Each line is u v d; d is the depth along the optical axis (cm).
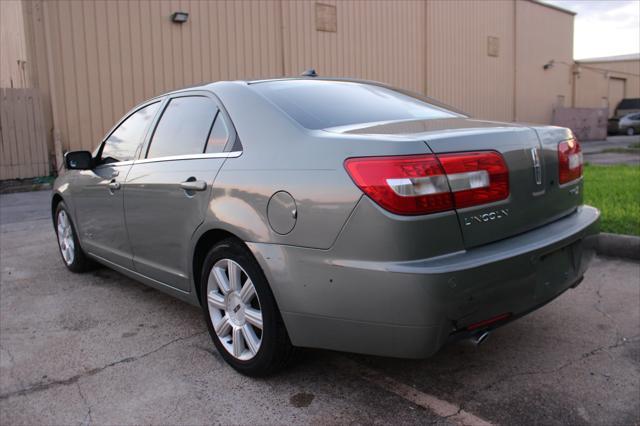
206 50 1359
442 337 230
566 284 287
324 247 242
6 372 309
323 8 1608
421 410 260
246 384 289
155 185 345
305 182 250
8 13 1306
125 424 255
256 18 1452
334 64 1655
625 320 361
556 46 2741
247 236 272
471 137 248
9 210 849
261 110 294
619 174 978
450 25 2061
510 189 257
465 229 239
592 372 292
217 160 303
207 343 343
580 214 314
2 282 476
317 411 261
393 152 229
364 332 238
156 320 383
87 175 440
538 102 2661
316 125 275
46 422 258
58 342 348
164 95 382
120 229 395
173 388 287
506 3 2358
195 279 328
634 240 492
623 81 3597
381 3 1780
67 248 503
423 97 374
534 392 273
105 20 1192
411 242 225
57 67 1137
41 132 1123
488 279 235
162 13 1277
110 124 1212
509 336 340
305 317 253
